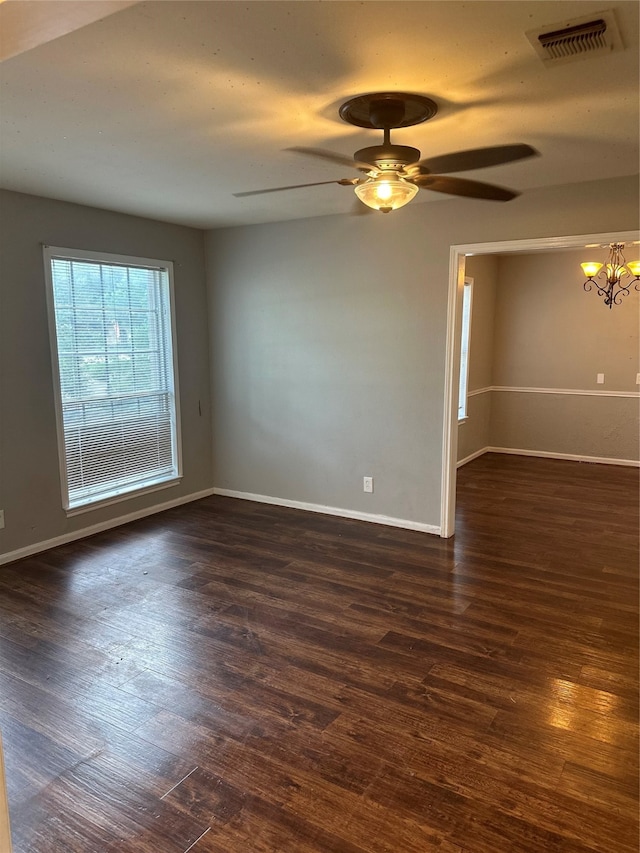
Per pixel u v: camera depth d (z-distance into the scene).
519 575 3.74
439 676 2.65
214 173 3.31
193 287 5.22
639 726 2.31
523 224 3.79
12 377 3.86
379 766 2.11
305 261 4.75
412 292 4.30
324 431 4.91
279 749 2.20
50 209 3.96
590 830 1.83
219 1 1.55
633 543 4.30
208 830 1.84
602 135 2.67
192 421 5.36
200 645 2.93
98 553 4.14
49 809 1.93
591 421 6.97
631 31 1.73
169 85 2.11
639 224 3.43
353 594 3.48
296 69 1.97
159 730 2.31
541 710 2.41
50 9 0.97
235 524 4.76
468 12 1.62
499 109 2.34
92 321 4.36
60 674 2.69
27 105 2.29
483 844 1.78
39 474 4.09
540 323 7.13
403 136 2.67
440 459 4.38
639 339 6.56
